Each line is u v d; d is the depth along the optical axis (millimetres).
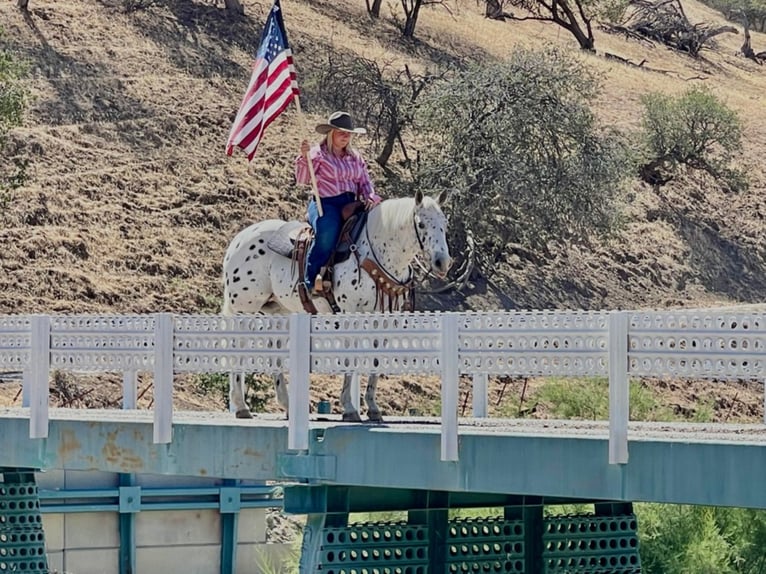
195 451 16062
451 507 15781
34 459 17578
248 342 15617
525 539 15992
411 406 35844
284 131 50094
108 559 24828
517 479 13703
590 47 69938
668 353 12875
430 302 43969
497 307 45000
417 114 47156
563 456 13477
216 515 25766
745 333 12578
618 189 49688
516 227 45906
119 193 44969
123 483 24922
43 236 41812
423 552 15555
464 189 44594
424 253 16109
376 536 15336
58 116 48094
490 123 45625
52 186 44219
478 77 46781
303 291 17000
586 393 29047
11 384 34531
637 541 16234
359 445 14750
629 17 81000
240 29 56219
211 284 42406
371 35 59375
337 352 14844
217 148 48500
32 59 50812
